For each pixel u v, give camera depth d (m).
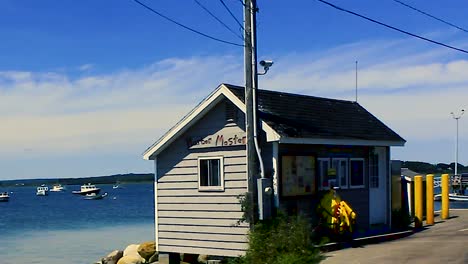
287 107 18.64
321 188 18.28
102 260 26.34
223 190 17.70
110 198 135.62
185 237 18.59
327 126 18.84
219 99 17.72
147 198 134.75
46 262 30.84
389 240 18.88
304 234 15.16
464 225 22.50
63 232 49.56
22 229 54.25
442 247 16.62
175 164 18.97
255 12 16.23
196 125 18.45
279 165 16.80
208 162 18.14
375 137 20.20
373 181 20.66
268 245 14.91
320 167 18.34
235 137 17.47
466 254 15.27
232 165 17.56
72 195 166.75
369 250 16.69
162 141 18.94
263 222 15.99
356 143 19.20
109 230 49.88
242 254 16.86
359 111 21.84
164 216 19.19
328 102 21.00
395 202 22.33
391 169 22.19
